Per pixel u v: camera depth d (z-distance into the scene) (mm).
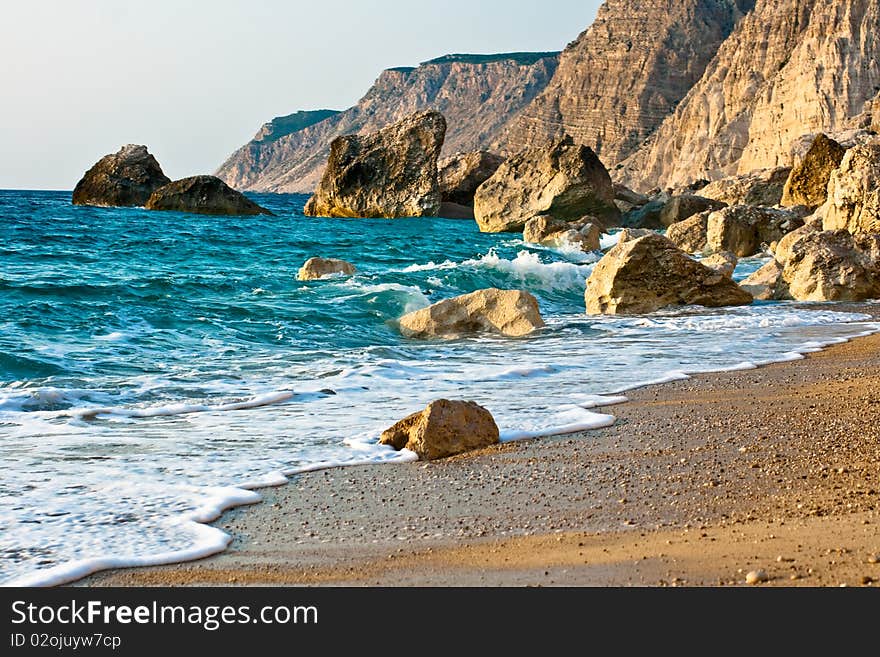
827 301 20859
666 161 153375
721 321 17750
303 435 8820
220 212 61062
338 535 5965
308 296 19359
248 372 12297
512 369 12508
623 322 17828
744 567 4941
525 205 50125
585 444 8297
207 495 6789
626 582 4891
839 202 25625
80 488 6953
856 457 7359
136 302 17609
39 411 9719
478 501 6656
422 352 14336
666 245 19828
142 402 10344
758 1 146625
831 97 112312
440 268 24453
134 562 5484
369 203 64562
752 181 52625
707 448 7977
